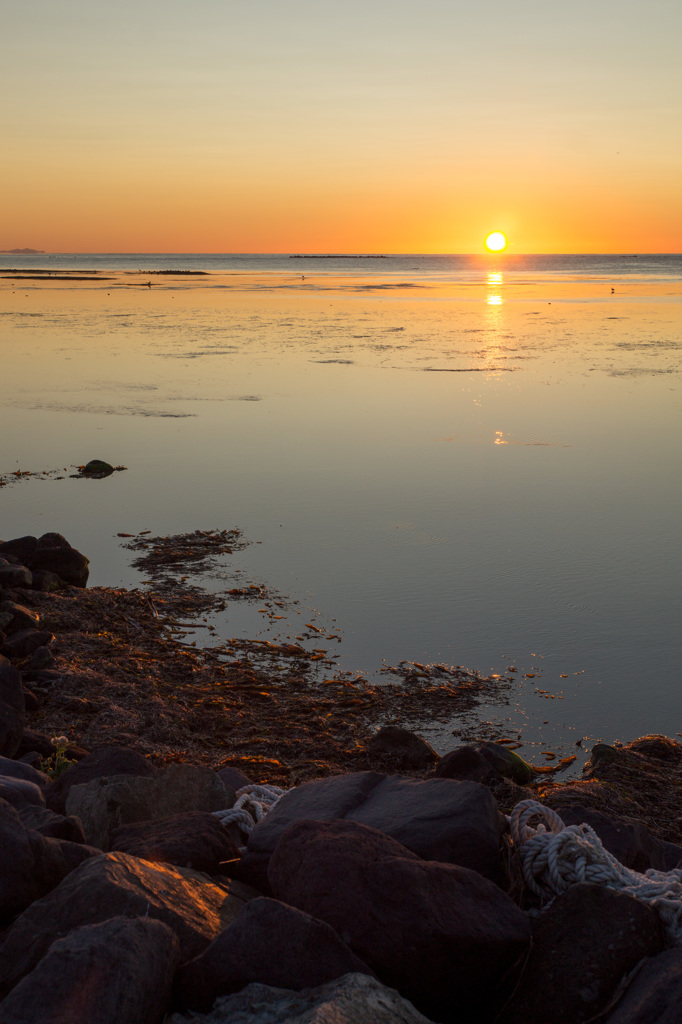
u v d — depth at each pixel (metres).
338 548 13.45
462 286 109.06
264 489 16.83
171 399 26.81
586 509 15.41
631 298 78.31
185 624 10.86
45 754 6.82
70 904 2.85
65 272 161.38
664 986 2.66
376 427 22.67
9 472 18.34
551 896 3.46
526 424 22.86
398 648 10.20
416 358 36.34
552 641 10.33
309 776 7.40
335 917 2.88
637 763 7.64
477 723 8.61
